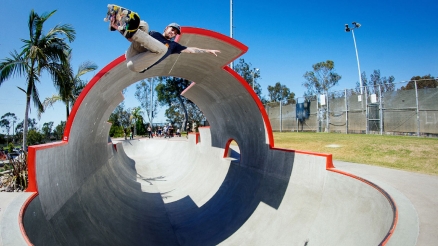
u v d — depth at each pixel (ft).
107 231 24.12
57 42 40.81
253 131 36.91
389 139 46.14
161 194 47.50
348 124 66.13
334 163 34.40
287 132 80.69
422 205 17.58
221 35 24.09
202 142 58.85
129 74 28.14
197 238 30.22
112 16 11.32
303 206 25.39
